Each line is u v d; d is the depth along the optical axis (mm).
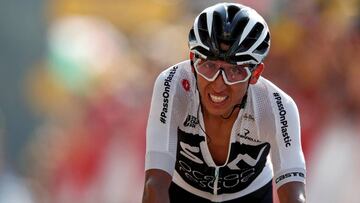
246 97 12078
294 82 21188
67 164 26234
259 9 22953
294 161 11945
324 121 20469
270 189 13320
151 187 11734
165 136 11953
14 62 30016
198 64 11555
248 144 12305
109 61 26891
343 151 20000
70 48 27859
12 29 29891
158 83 12188
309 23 21328
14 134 30359
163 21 27984
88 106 25516
